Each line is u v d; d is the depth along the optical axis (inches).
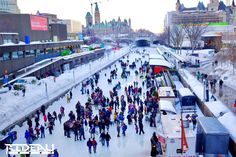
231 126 757.3
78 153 748.6
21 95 1277.1
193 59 2662.4
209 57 2748.5
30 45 2022.6
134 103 1112.2
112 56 3693.4
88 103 1113.4
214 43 3454.7
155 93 1214.3
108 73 2292.1
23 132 920.3
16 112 1065.5
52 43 2541.8
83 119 957.2
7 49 1674.5
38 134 864.9
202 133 679.1
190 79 1560.0
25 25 2495.1
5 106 1076.5
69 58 2466.8
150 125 934.4
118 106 1167.0
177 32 4138.8
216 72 1774.1
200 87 1305.4
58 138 857.5
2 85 1469.0
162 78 1649.9
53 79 1737.2
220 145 650.2
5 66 1657.2
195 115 874.1
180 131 666.2
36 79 1615.4
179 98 1175.0
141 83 1750.7
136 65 2753.4
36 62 2113.7
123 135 863.1
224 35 3319.4
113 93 1317.7
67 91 1561.3
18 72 1716.3
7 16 2434.8
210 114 932.6
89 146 738.2
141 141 815.7
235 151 644.7
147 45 6855.3
